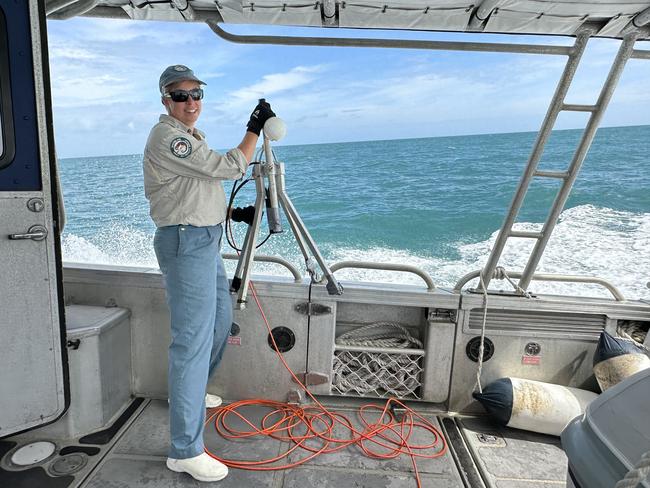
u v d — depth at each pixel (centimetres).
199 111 195
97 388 228
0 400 192
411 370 261
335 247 1250
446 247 1223
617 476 97
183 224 186
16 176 183
